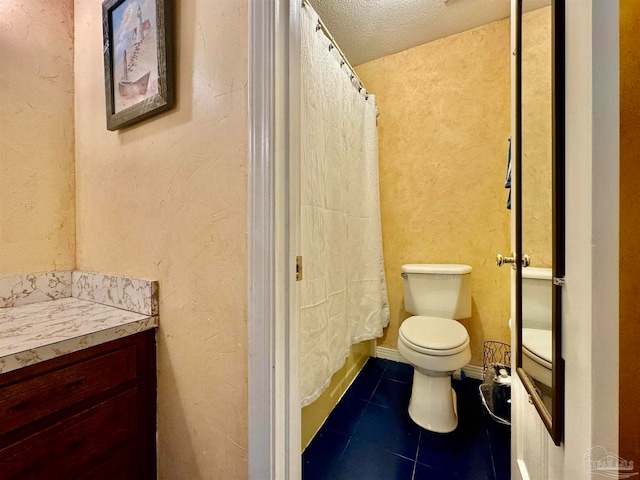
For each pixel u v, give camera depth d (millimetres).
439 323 1610
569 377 507
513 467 920
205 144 775
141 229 931
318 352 1222
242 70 712
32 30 1072
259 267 679
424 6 1638
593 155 429
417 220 2002
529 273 807
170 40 819
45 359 671
